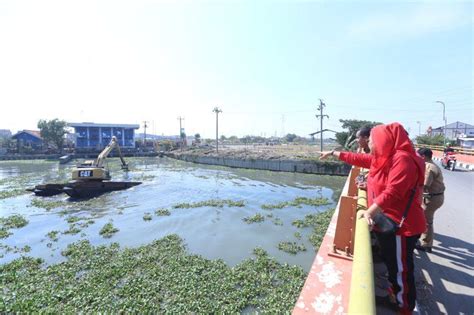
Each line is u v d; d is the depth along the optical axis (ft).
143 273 27.07
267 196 66.80
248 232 40.37
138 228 42.73
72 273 26.84
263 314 20.07
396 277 7.28
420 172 7.18
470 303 9.57
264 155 130.62
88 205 58.29
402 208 7.13
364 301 3.57
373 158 7.88
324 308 5.09
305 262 29.76
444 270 11.96
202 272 26.99
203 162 153.58
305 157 116.57
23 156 173.68
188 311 20.49
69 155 169.68
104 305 21.18
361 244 5.34
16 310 20.72
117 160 173.17
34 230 42.06
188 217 48.62
